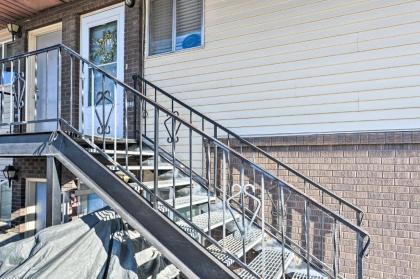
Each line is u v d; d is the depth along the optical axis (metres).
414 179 3.15
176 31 4.61
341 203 3.15
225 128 3.78
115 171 2.90
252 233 3.38
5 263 2.46
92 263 2.41
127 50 4.89
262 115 3.95
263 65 3.97
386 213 3.25
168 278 2.81
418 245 3.10
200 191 4.04
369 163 3.36
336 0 3.59
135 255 2.68
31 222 5.52
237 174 4.02
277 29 3.90
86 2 5.19
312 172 3.62
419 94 3.18
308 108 3.69
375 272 3.26
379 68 3.36
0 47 6.24
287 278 3.36
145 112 4.54
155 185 2.50
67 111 5.33
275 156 3.82
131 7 4.85
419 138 3.11
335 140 3.49
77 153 2.82
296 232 3.66
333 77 3.58
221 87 4.22
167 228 2.37
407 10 3.26
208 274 2.21
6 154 3.24
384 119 3.31
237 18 4.15
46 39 5.89
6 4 5.32
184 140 4.41
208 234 2.46
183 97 4.47
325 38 3.64
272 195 3.78
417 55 3.20
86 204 4.77
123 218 2.53
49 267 2.27
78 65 5.29
